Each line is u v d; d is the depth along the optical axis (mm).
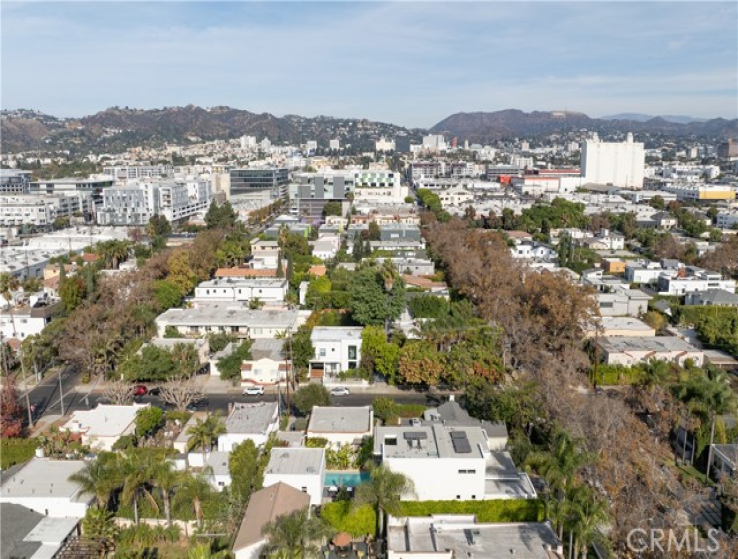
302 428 86562
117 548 62500
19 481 68875
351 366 109812
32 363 109375
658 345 115375
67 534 62469
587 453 62062
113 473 64125
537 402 85438
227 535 63562
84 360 108625
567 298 114062
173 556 62719
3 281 143000
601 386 105750
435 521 63406
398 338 113188
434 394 103625
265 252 191250
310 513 63562
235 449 74250
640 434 76812
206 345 117938
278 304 144375
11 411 87688
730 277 179375
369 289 118312
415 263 174250
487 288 131500
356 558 62438
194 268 163750
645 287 167125
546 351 112312
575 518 56438
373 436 75750
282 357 107812
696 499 69250
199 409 97125
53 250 197250
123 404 94625
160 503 69375
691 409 79812
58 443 78250
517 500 65312
